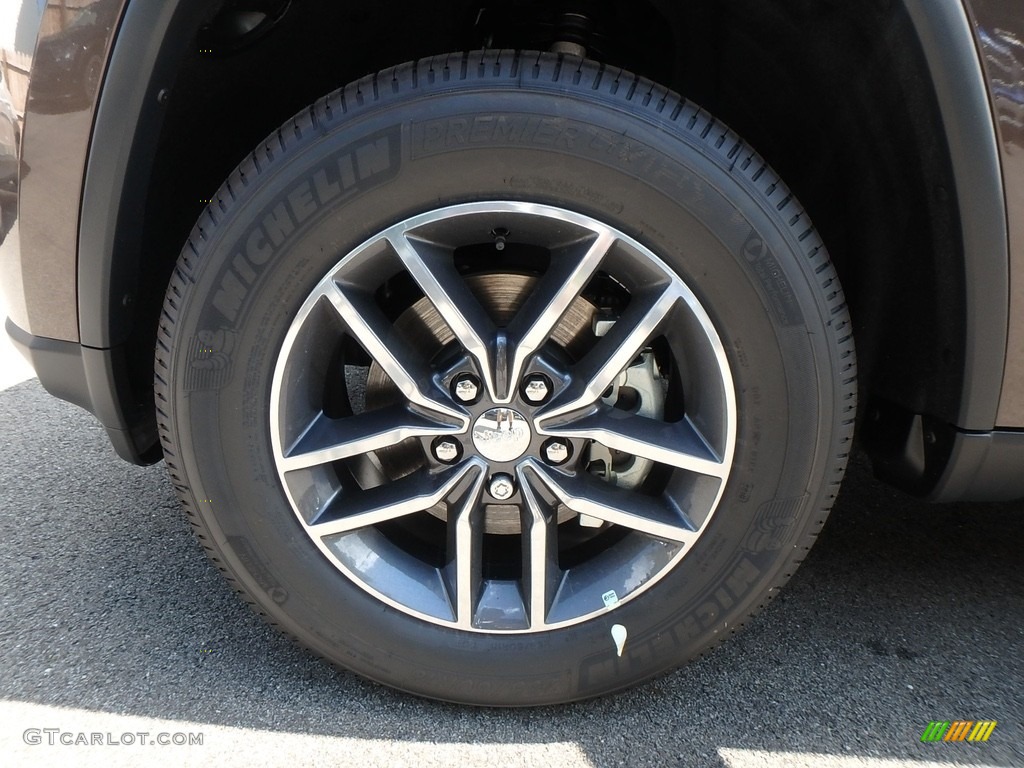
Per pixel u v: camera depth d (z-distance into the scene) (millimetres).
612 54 1854
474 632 1634
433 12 1688
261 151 1427
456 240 1490
